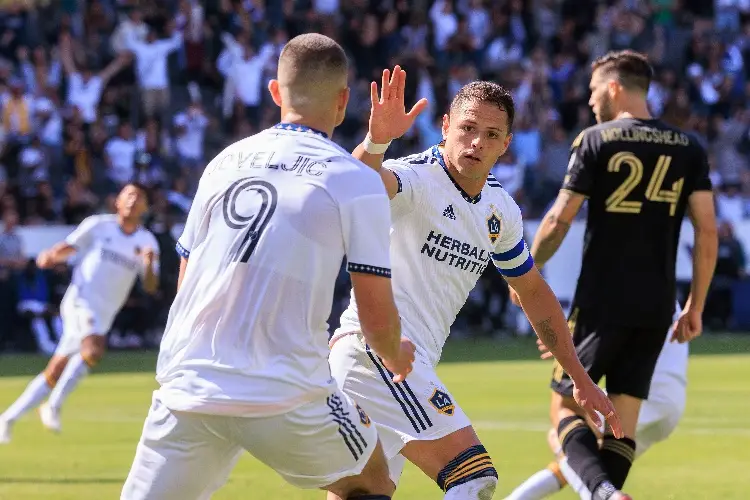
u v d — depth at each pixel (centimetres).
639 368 1259
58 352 2164
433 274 1014
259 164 820
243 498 1464
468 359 3606
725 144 5000
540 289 1062
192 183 4462
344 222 802
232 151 839
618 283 1243
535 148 4794
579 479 1214
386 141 909
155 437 813
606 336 1246
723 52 5416
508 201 1045
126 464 1780
